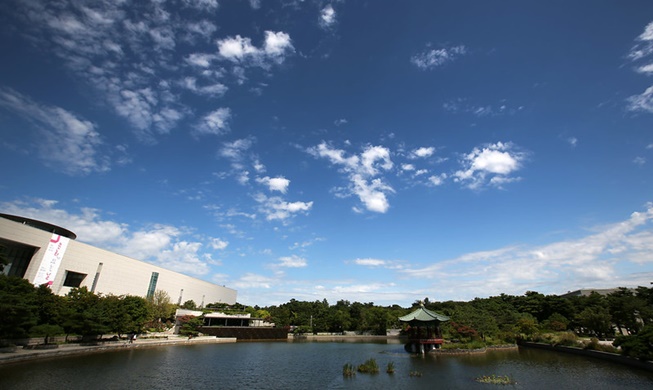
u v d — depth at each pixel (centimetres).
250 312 14650
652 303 8444
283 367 5097
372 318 13750
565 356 5869
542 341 7569
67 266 8794
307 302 18462
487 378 3953
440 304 14312
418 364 5275
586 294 13000
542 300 10656
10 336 4362
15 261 7631
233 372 4522
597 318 7569
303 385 3788
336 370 4828
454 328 7856
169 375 4047
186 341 8931
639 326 7462
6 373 3434
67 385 3166
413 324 7250
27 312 4247
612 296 8838
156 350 6538
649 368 4128
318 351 7600
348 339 11962
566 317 9756
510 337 8094
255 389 3550
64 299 6044
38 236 7912
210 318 11662
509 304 11631
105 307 6406
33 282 7769
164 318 11044
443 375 4272
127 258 11256
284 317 14200
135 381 3578
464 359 5734
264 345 9275
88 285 9531
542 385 3581
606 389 3344
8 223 7169
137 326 7212
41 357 4447
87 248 9494
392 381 3962
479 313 8875
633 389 3319
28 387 2992
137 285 11750
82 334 5912
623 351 4756
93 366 4200
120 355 5391
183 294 14838
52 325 5034
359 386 3722
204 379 3944
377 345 9338
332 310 16612
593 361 5131
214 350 7375
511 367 4769
